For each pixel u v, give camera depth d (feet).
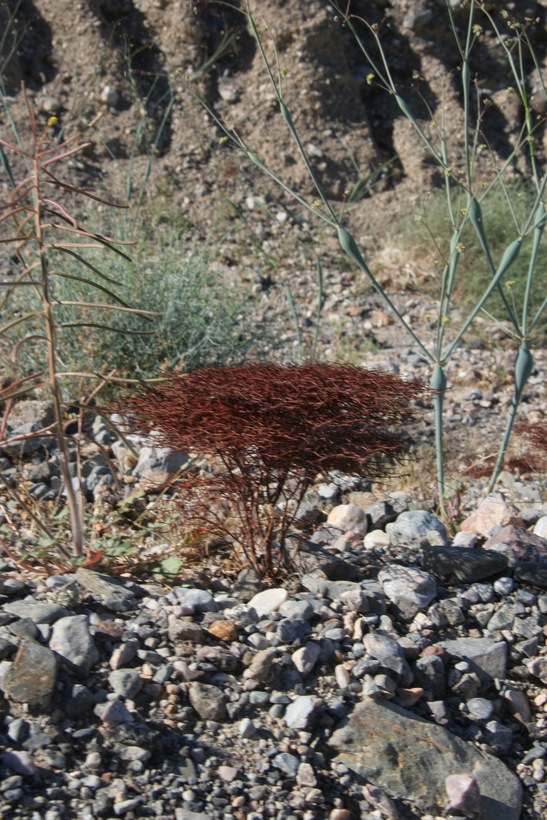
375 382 10.05
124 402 10.65
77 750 8.11
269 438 9.64
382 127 28.40
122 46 27.48
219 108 27.61
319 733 8.87
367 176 27.43
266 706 8.95
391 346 21.67
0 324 17.29
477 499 15.49
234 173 26.50
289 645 9.43
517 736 9.70
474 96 28.58
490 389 19.93
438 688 9.61
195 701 8.73
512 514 13.48
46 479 13.53
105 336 16.89
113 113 26.81
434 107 28.40
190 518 11.09
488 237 23.95
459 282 23.45
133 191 25.45
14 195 9.77
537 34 29.12
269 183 26.84
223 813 7.98
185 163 26.53
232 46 27.84
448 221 24.20
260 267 24.44
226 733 8.67
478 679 9.82
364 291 24.14
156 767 8.20
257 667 9.05
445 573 11.06
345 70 28.02
